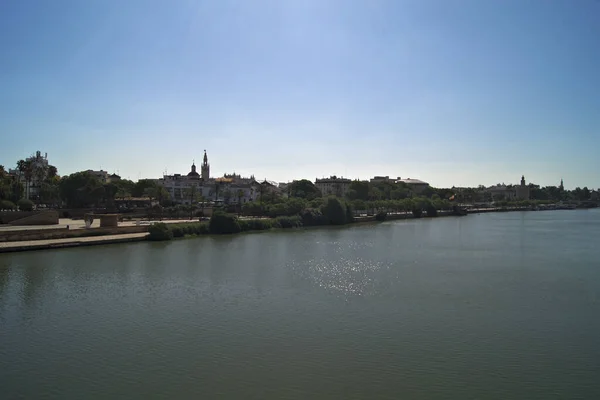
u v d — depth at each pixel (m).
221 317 61.00
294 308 64.94
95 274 86.06
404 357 48.38
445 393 41.25
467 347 51.03
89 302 67.62
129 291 73.88
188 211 187.62
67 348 50.78
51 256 104.56
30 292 72.81
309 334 54.75
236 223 161.75
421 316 61.41
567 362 47.38
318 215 198.00
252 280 82.00
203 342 52.38
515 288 76.50
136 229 140.38
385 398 40.41
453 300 69.00
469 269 93.38
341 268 93.81
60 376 44.41
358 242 137.88
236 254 111.12
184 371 45.31
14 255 105.25
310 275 86.50
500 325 57.97
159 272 88.38
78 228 131.88
